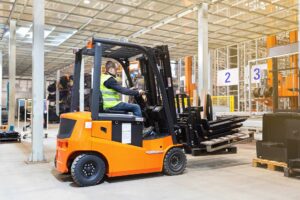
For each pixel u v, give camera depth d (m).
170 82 5.28
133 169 4.64
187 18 10.85
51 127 16.38
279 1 9.37
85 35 13.31
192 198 3.82
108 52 5.26
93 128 4.41
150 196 3.91
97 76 4.50
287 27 12.34
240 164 5.95
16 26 11.84
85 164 4.39
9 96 11.35
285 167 4.96
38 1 6.23
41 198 3.85
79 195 3.96
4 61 20.55
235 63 16.89
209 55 16.55
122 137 4.62
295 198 3.79
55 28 12.20
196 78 17.97
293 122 5.06
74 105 5.10
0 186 4.40
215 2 9.37
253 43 15.09
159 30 12.53
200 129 5.54
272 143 5.50
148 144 4.85
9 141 9.71
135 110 4.86
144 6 9.66
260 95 9.31
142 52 5.14
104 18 10.90
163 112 5.12
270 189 4.20
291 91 8.96
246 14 10.59
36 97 6.21
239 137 5.72
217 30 12.68
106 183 4.55
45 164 6.00
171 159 5.03
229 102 12.67
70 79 18.98
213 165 5.86
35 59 6.20
